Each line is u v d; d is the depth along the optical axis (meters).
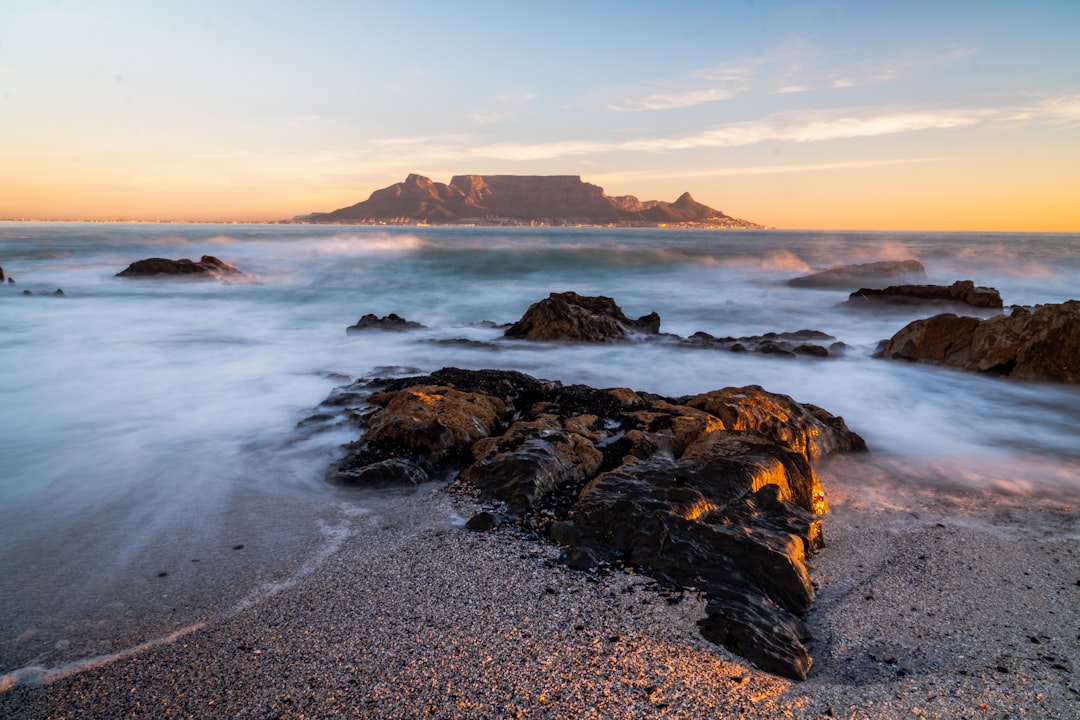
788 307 26.00
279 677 4.21
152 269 32.94
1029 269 40.97
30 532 6.38
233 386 12.37
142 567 5.69
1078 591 5.45
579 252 48.31
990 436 9.95
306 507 6.95
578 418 9.07
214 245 54.41
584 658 4.38
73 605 5.10
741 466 6.78
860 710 3.96
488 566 5.62
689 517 5.97
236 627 4.78
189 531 6.39
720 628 4.66
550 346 15.95
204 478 7.82
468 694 4.04
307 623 4.81
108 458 8.54
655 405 9.77
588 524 6.11
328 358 15.00
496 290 30.08
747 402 9.18
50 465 8.27
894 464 8.68
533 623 4.77
